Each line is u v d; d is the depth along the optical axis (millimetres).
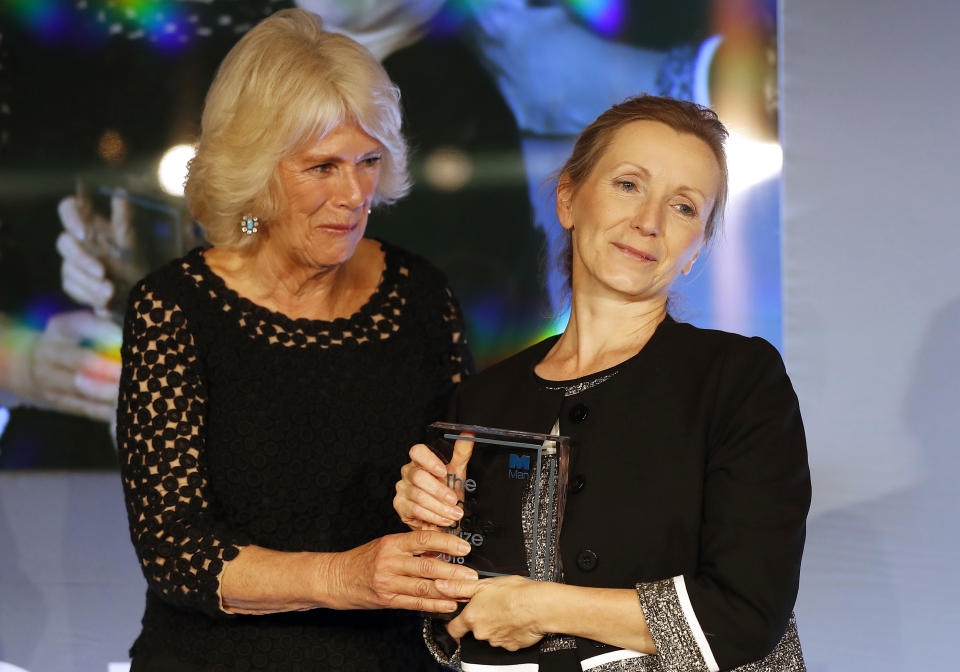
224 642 2820
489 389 2561
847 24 4633
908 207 4613
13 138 4754
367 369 3062
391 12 4719
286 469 2930
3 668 4770
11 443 4789
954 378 4570
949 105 4594
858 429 4633
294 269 3012
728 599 2002
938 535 4559
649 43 4668
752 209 4664
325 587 2463
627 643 2076
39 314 4773
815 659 4582
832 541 4625
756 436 2109
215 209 2871
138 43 4738
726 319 4680
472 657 2281
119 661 4746
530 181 4719
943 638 4523
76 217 4758
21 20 4742
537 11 4688
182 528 2701
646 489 2178
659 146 2297
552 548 2170
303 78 2682
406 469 2389
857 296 4637
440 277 3359
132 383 2867
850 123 4641
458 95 4734
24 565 4793
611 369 2348
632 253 2289
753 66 4645
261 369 2957
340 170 2789
